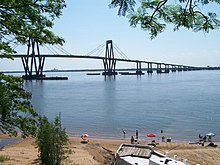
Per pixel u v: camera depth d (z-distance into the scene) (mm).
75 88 156500
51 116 70062
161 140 45031
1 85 8375
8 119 8688
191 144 40594
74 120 63875
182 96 108750
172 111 73188
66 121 62812
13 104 8844
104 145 40906
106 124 58875
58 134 21891
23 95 9125
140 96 111250
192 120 61094
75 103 93500
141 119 63344
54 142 21625
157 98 103750
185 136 47875
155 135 44844
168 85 167000
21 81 8992
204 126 55219
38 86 172250
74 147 35188
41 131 20734
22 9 7891
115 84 186000
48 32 8711
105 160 32062
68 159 26000
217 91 125750
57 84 190875
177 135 48594
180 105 84312
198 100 95688
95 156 31641
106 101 97625
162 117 65188
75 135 49469
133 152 27188
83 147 35844
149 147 27500
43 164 21672
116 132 51812
